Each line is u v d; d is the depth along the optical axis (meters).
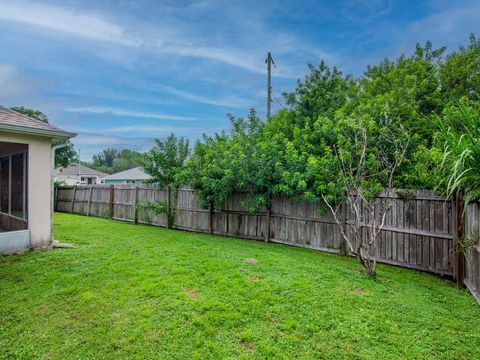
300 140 7.68
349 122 6.24
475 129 3.78
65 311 3.60
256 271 4.91
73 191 15.05
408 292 4.23
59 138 6.57
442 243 5.28
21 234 6.09
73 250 6.30
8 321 3.40
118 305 3.69
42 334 3.15
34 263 5.34
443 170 4.49
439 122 4.68
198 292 4.02
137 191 11.60
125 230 9.23
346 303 3.74
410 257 5.69
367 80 10.93
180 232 9.32
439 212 5.34
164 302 3.72
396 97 7.87
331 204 6.75
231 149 8.32
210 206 9.20
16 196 6.66
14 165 6.74
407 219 5.75
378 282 4.57
